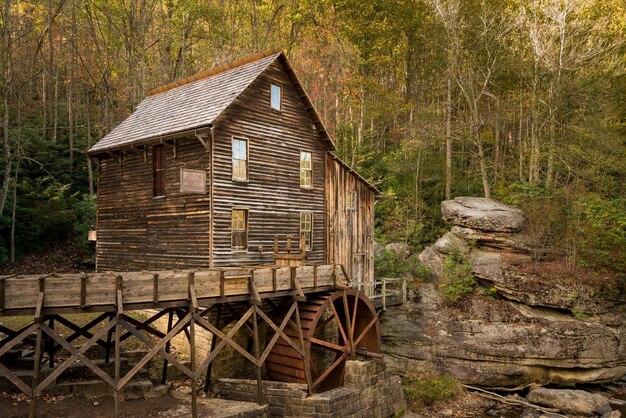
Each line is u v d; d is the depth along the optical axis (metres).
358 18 30.70
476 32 25.23
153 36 30.97
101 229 19.06
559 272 18.31
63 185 26.48
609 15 24.53
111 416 9.46
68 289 8.58
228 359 13.21
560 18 22.92
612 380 17.19
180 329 9.82
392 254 21.55
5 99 22.55
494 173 27.50
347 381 13.55
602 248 19.03
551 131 23.88
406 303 19.17
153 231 16.45
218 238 14.55
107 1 27.50
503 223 19.73
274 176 16.77
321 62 27.62
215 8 29.59
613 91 23.84
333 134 28.73
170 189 15.84
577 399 15.09
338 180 19.56
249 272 11.26
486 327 17.44
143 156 17.05
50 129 29.67
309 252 17.98
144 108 19.89
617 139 23.00
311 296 13.94
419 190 26.81
